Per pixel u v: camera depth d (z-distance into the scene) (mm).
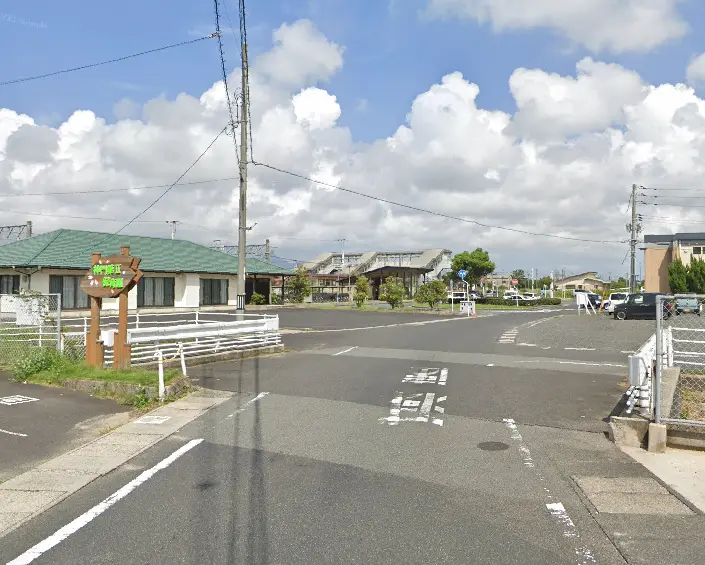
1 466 5703
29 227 39750
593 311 40594
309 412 8172
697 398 9086
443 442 6602
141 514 4449
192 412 8172
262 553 3789
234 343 15023
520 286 117312
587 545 3959
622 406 8492
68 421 7582
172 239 37500
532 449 6348
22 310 15258
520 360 14141
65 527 4219
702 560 3750
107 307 29609
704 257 48281
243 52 16938
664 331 13875
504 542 3986
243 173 17109
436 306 44188
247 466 5660
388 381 10875
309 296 50969
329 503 4680
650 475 5488
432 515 4449
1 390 9477
